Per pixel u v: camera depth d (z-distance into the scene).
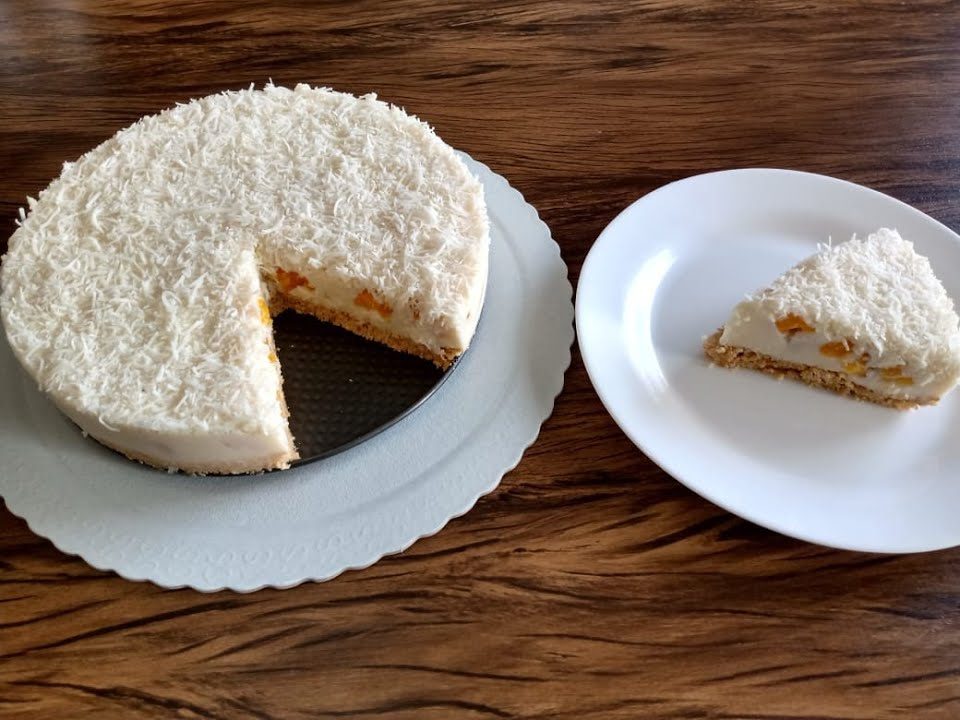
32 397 0.35
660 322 0.37
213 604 0.29
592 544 0.30
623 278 0.37
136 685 0.27
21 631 0.28
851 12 0.51
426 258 0.35
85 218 0.37
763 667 0.27
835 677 0.27
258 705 0.27
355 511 0.31
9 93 0.46
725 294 0.38
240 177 0.39
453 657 0.28
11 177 0.42
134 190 0.38
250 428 0.30
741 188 0.40
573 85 0.47
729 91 0.46
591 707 0.26
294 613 0.29
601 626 0.28
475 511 0.31
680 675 0.27
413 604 0.29
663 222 0.39
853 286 0.35
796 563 0.30
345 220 0.37
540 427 0.34
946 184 0.42
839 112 0.45
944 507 0.30
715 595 0.29
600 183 0.42
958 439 0.33
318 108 0.41
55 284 0.34
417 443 0.33
